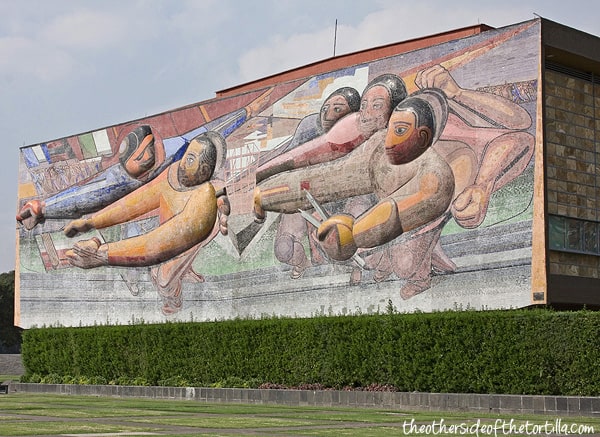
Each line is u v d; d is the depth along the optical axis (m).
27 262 52.72
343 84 39.03
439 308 35.12
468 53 35.19
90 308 49.34
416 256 35.97
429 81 36.19
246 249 42.28
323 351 34.81
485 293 33.88
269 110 41.78
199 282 44.28
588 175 35.41
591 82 36.16
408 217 36.31
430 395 30.14
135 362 42.03
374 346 33.12
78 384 43.03
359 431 20.20
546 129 34.22
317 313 39.09
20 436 17.94
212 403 33.88
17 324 52.91
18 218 53.25
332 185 38.97
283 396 33.97
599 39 35.25
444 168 35.38
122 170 48.12
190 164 44.91
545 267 32.47
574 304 33.78
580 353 28.09
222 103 43.91
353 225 38.03
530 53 33.56
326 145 39.34
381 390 32.62
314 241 39.44
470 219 34.50
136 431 19.45
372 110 37.78
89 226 49.53
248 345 37.56
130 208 47.66
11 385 45.41
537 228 32.72
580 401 26.81
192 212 44.69
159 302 46.09
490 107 34.38
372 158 37.59
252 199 42.12
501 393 29.59
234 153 43.12
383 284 36.94
